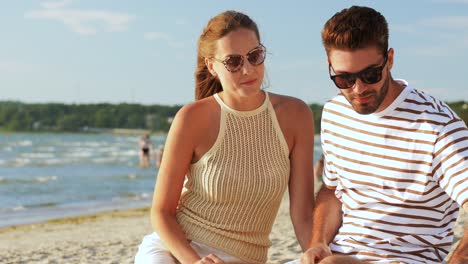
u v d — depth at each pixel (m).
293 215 4.04
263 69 3.84
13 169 39.34
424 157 3.35
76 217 17.22
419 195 3.39
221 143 3.94
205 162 3.95
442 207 3.42
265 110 3.98
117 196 23.80
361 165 3.55
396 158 3.42
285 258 8.32
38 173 36.06
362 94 3.30
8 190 26.06
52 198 23.12
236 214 3.94
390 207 3.48
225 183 3.90
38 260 9.72
